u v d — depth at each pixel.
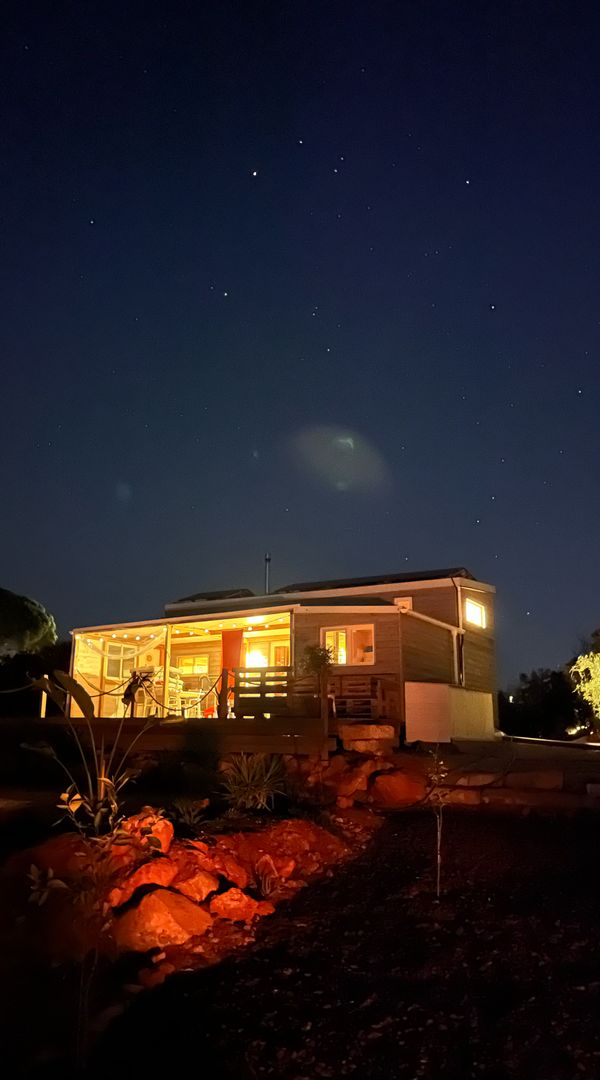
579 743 18.78
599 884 7.11
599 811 9.82
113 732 15.01
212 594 26.67
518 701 33.06
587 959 5.44
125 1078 3.98
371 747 13.20
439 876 7.44
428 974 5.27
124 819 7.03
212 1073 4.05
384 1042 4.39
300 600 21.91
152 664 22.39
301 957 5.59
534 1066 4.13
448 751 14.77
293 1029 4.52
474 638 22.88
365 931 6.10
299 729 13.39
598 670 25.88
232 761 11.98
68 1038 4.32
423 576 23.38
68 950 5.29
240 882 7.05
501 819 9.77
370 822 9.71
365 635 18.53
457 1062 4.19
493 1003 4.85
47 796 10.49
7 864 6.37
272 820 8.82
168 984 5.08
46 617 29.64
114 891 5.98
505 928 6.06
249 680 15.59
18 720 15.85
